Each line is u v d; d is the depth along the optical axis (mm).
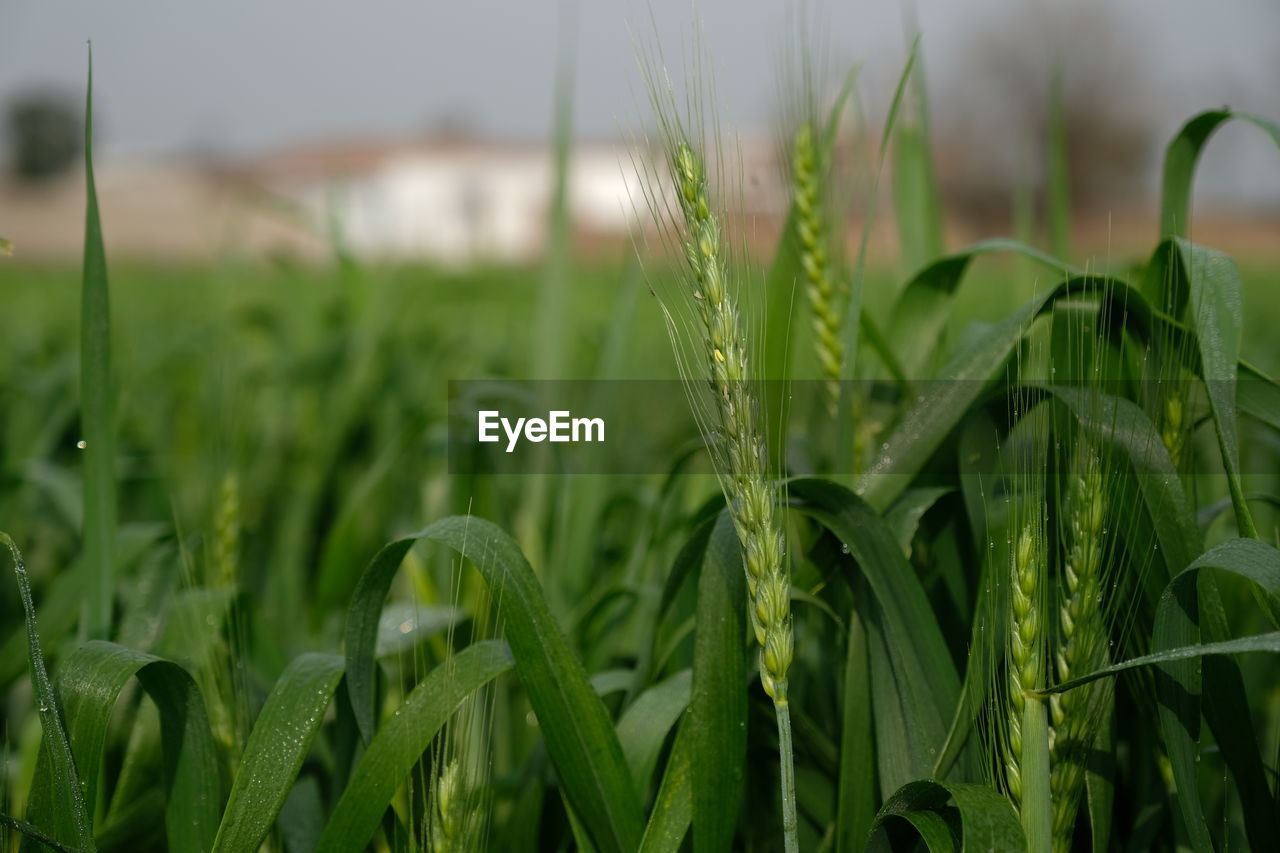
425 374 1309
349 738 493
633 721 494
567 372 780
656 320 1250
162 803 495
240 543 890
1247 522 447
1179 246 482
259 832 444
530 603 461
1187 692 443
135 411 1163
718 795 460
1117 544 472
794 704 500
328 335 1306
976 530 489
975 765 457
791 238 532
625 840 462
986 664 459
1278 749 469
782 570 441
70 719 454
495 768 561
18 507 870
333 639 674
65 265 6461
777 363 527
